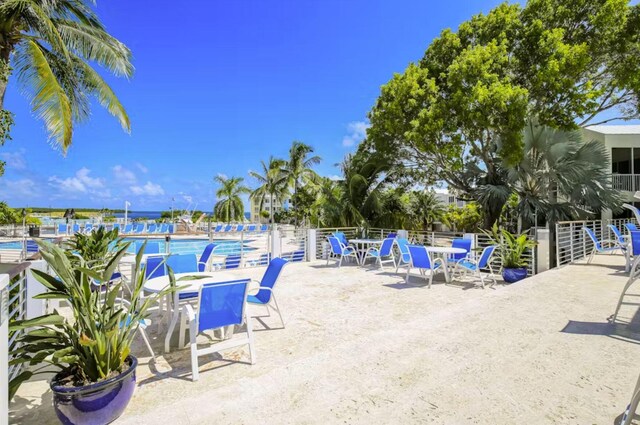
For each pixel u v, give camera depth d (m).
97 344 2.17
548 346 3.01
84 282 2.34
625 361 2.70
